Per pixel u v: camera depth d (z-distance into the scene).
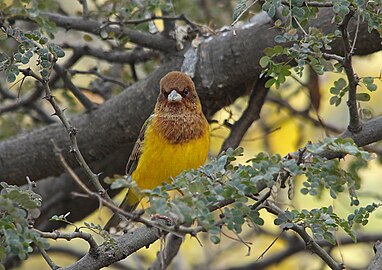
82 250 15.77
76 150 8.01
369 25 7.88
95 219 15.56
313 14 8.20
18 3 10.76
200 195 6.49
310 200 15.20
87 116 12.12
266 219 15.60
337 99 8.89
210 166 6.91
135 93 11.88
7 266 13.41
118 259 8.22
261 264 14.07
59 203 14.10
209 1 13.39
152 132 10.70
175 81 10.76
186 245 15.65
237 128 11.94
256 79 11.94
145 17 11.89
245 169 6.73
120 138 12.03
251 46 11.20
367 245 15.30
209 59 11.45
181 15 11.59
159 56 12.88
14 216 6.39
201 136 10.74
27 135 12.37
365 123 9.10
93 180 7.89
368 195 12.66
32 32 8.57
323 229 7.49
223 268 14.27
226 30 11.59
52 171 12.35
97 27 11.94
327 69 8.33
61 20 11.86
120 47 13.07
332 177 7.07
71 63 13.20
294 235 13.95
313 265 14.83
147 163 10.70
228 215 6.48
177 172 10.63
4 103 15.91
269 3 7.74
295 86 15.30
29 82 13.98
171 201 6.26
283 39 8.09
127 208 11.17
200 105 10.90
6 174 12.26
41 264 16.27
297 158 7.04
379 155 13.33
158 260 11.09
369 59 14.79
